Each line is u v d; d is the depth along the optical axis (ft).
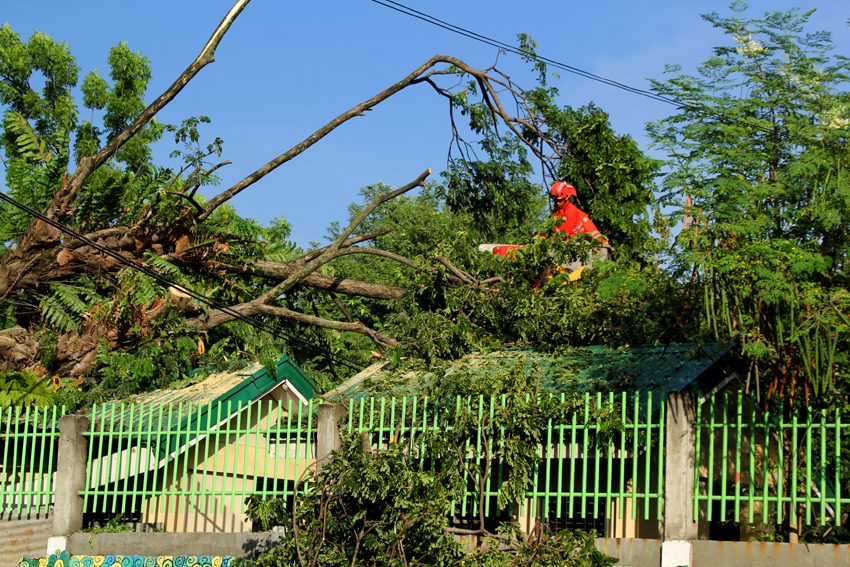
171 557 36.06
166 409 41.16
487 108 67.21
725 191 30.78
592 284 44.91
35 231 52.90
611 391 34.22
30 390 44.04
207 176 54.90
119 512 40.86
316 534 31.50
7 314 56.90
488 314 48.62
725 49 36.17
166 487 38.81
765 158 32.68
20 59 98.99
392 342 51.57
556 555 30.30
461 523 34.35
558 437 33.42
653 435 32.27
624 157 60.59
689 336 39.27
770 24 36.09
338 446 35.27
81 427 38.01
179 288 46.80
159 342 50.90
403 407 34.68
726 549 30.12
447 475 33.14
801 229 32.63
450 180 70.44
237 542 35.73
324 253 56.44
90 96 101.55
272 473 40.96
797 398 30.35
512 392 34.81
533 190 71.31
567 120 63.31
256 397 43.88
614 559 30.04
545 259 50.57
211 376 49.01
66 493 37.22
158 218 54.29
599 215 59.52
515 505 35.47
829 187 31.65
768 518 31.24
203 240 55.77
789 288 29.12
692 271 31.24
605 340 42.83
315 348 56.65
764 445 30.14
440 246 51.72
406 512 31.19
